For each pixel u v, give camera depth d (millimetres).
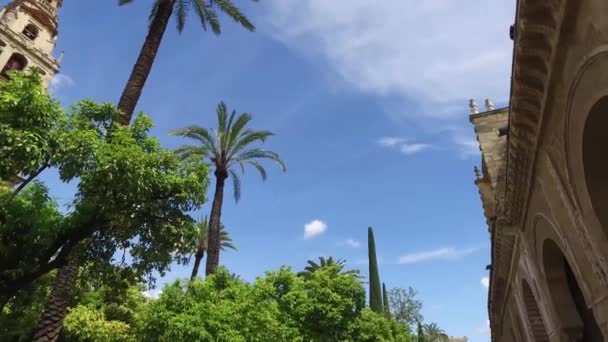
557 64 5988
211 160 24312
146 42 15531
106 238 9938
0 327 17469
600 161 5781
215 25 20609
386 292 50062
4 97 7402
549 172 7574
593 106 5254
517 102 7348
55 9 48469
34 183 10812
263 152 25547
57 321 11273
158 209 9078
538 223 9422
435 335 60875
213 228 22094
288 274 23047
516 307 16094
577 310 9656
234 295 16531
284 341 17203
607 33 4535
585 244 6512
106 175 7992
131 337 20641
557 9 5367
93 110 9648
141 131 9852
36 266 9281
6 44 40094
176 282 15602
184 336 13562
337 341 21562
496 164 16312
